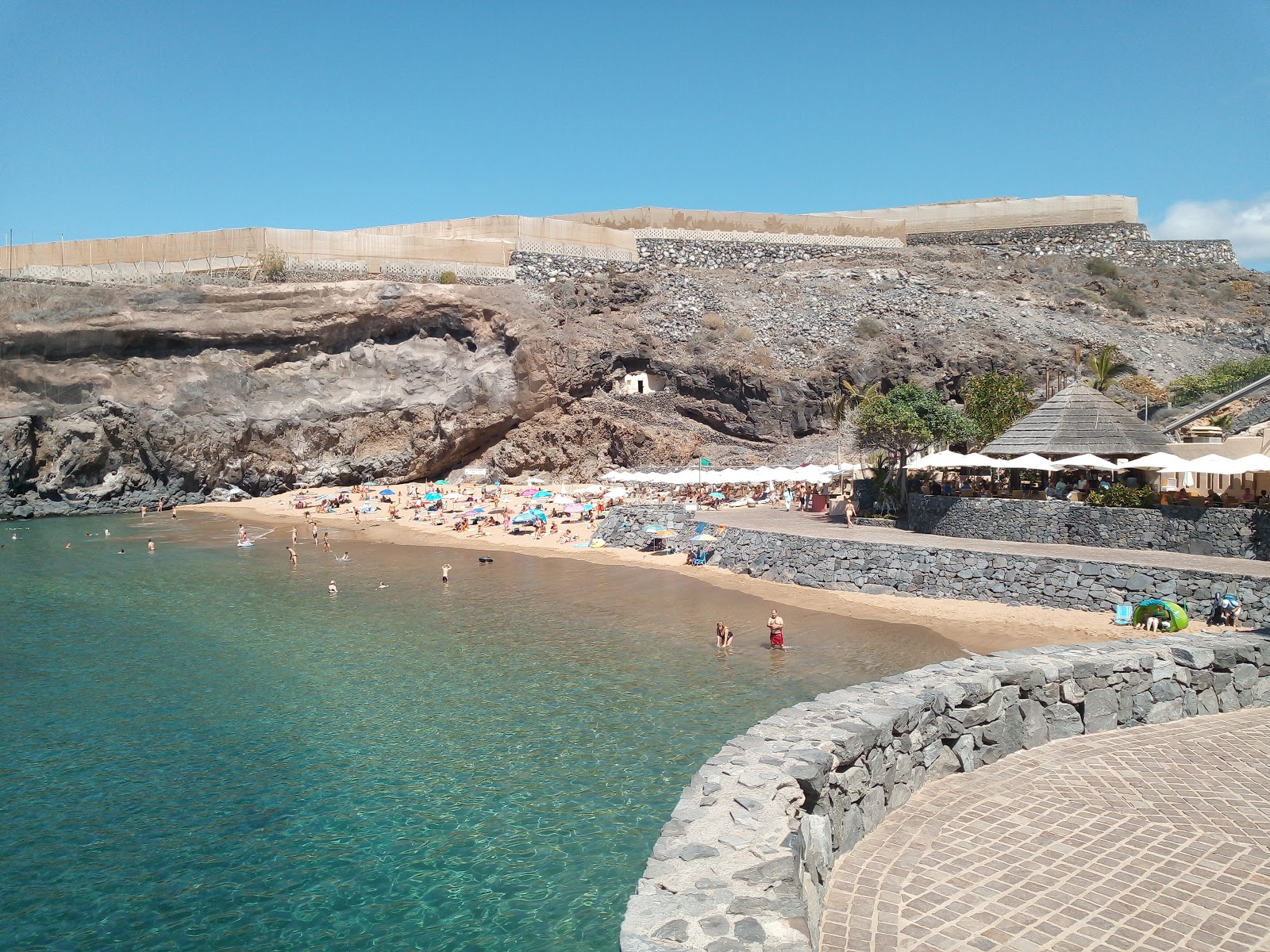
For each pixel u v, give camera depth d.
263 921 12.01
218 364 70.44
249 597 34.78
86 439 66.56
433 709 20.19
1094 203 90.31
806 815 7.77
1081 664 11.68
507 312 71.88
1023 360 64.06
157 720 19.98
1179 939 6.80
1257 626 22.64
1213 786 9.74
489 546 48.00
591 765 16.56
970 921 7.14
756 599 31.80
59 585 37.62
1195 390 58.28
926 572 30.31
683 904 6.30
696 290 79.44
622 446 66.75
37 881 13.21
